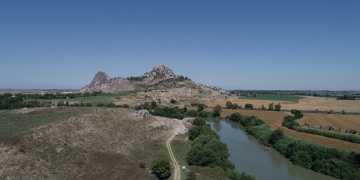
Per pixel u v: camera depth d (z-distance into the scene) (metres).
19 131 71.38
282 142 100.75
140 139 94.12
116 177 61.22
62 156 65.06
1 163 54.25
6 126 76.94
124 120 109.12
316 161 81.25
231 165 76.31
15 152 58.88
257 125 136.62
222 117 180.12
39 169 57.03
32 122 83.38
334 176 75.25
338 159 80.06
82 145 75.00
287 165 84.94
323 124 137.12
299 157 85.94
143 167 70.12
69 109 111.38
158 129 110.81
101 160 68.56
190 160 75.00
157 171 64.19
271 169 81.06
